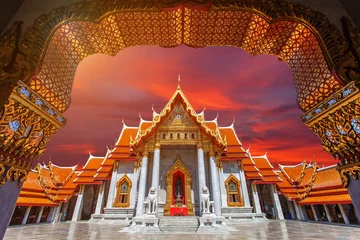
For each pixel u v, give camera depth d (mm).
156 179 18062
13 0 4703
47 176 32344
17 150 4168
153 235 14195
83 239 12742
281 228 18469
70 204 36531
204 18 5750
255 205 27828
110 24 5578
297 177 33531
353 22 4641
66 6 4875
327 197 25500
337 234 14398
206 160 20656
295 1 5020
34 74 4098
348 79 3912
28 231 17469
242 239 12172
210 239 12219
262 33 5855
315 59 5020
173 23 5887
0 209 3807
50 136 5086
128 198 25344
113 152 27562
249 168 30188
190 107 20609
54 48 5090
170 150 21438
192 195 19531
